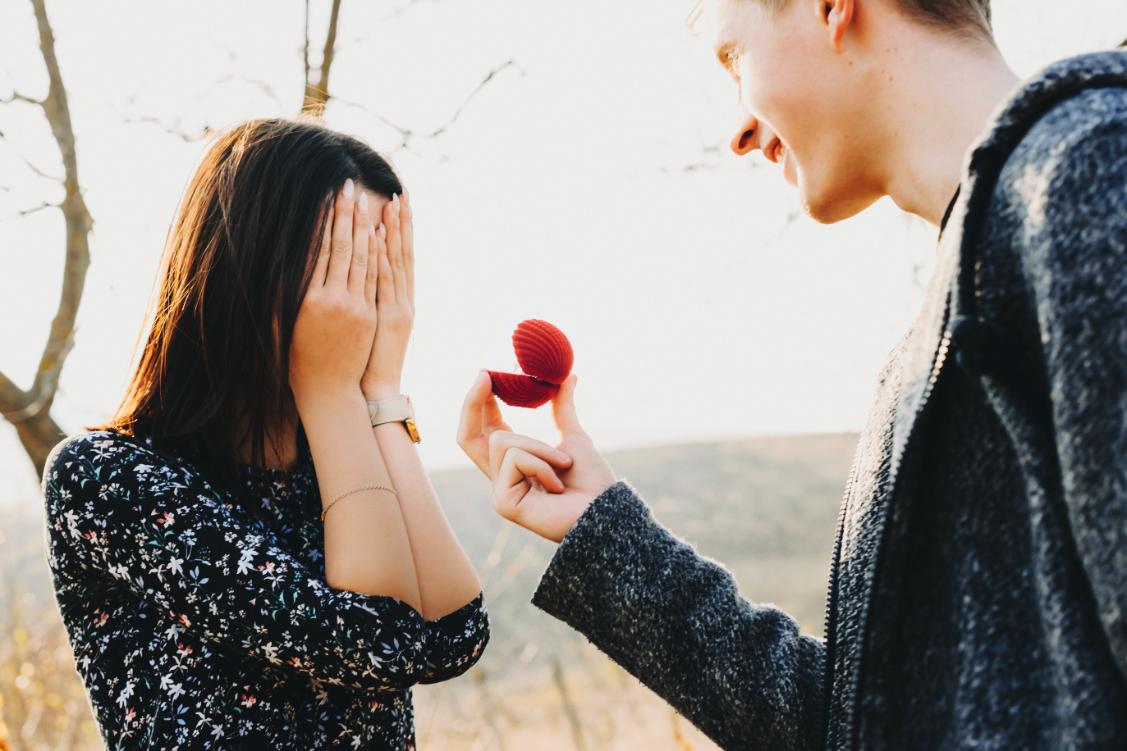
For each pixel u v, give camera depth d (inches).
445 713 224.4
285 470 56.0
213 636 47.9
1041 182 28.1
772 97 41.9
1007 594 30.6
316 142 58.1
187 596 47.7
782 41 41.5
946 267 33.6
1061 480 28.5
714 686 45.2
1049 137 28.5
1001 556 31.1
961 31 38.9
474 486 594.6
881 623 33.4
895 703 33.2
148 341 55.5
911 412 33.4
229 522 49.8
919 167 39.0
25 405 108.9
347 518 51.9
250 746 48.5
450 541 58.1
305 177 56.4
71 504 49.4
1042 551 28.5
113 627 49.8
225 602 47.4
